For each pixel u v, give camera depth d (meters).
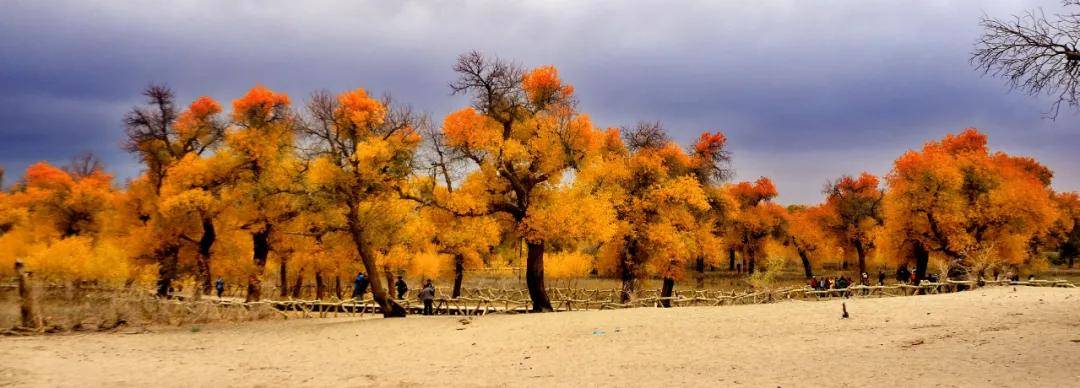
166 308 23.84
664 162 38.84
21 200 40.88
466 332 19.09
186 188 30.58
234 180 31.27
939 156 42.97
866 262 69.25
